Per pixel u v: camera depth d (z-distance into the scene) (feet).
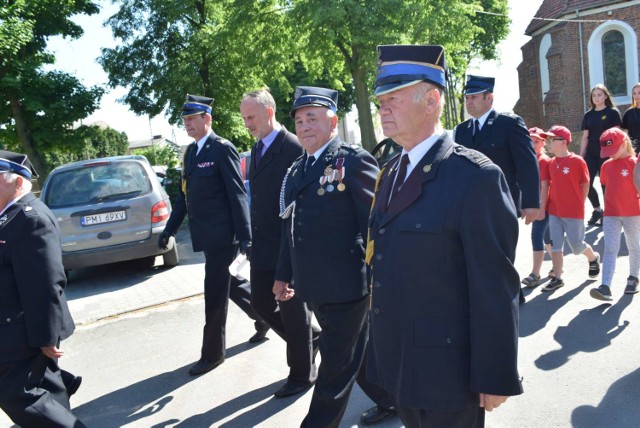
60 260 9.77
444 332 6.32
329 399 9.95
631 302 16.43
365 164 10.00
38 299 9.34
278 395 12.92
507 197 6.22
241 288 15.89
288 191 10.94
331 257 10.02
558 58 84.43
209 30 74.69
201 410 12.72
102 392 14.21
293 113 10.47
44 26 73.97
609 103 27.45
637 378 11.98
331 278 9.99
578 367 12.76
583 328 14.94
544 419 10.77
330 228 10.06
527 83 95.66
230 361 15.33
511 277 6.19
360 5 59.31
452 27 64.69
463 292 6.31
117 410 13.12
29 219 9.43
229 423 12.00
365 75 65.62
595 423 10.48
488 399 6.25
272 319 13.74
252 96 12.83
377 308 6.75
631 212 16.34
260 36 71.05
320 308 10.36
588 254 18.76
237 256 13.91
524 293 18.47
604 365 12.71
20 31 65.67
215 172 14.07
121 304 22.07
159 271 27.40
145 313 20.63
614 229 16.47
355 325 10.12
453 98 100.83
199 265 28.02
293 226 10.45
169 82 78.54
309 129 10.32
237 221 13.78
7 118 74.33
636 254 16.90
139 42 79.61
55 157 102.83
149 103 82.17
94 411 13.19
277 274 11.55
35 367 9.65
